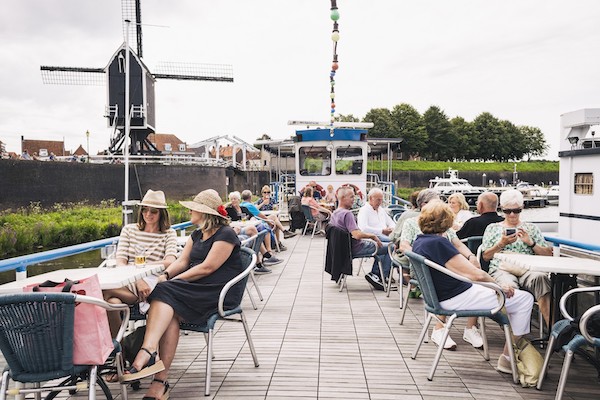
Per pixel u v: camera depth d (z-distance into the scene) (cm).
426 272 390
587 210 717
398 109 8588
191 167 4500
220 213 403
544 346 468
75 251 449
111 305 278
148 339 344
